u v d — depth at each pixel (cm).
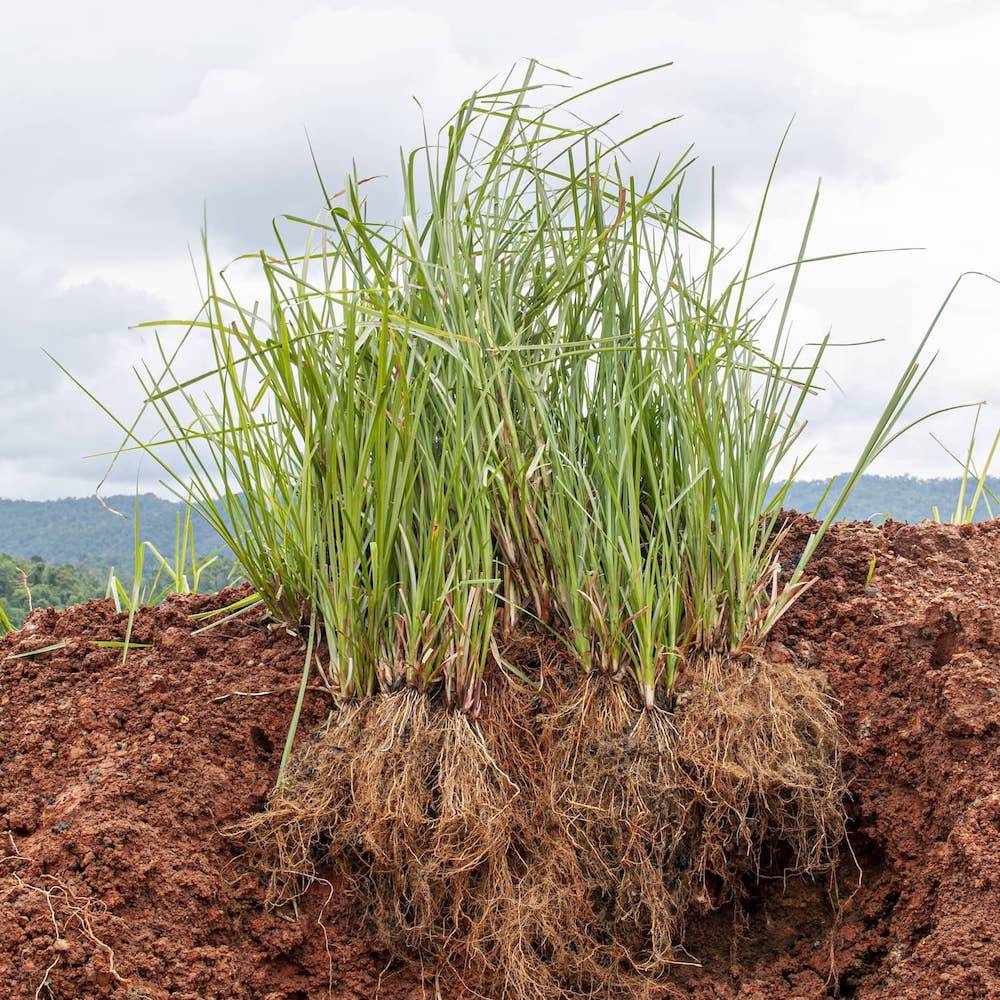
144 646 228
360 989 195
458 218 208
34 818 198
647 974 201
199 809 201
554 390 221
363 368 211
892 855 203
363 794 197
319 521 212
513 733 207
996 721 199
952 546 248
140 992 180
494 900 196
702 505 210
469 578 206
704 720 205
